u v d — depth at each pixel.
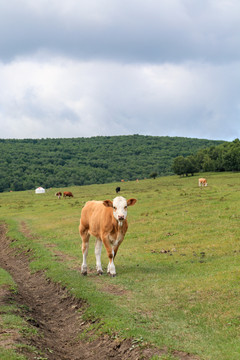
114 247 12.20
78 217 29.81
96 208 12.59
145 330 7.64
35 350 6.98
